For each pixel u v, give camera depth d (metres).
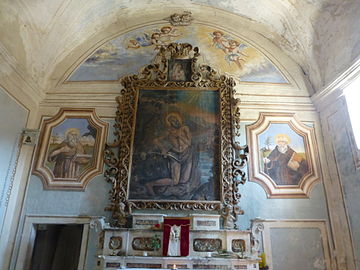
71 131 7.52
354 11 6.44
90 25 8.36
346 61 6.82
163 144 7.33
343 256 6.44
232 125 7.44
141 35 8.73
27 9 6.68
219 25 8.89
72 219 6.70
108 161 7.12
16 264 6.29
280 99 7.93
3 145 6.36
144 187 6.92
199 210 6.78
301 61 8.34
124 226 6.56
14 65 6.59
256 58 8.48
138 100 7.78
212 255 5.93
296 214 6.80
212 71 8.04
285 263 6.40
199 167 7.11
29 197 6.85
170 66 8.15
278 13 8.01
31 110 7.47
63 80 8.09
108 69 8.26
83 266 6.30
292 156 7.34
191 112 7.64
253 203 6.88
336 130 7.12
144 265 5.78
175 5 8.80
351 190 6.50
